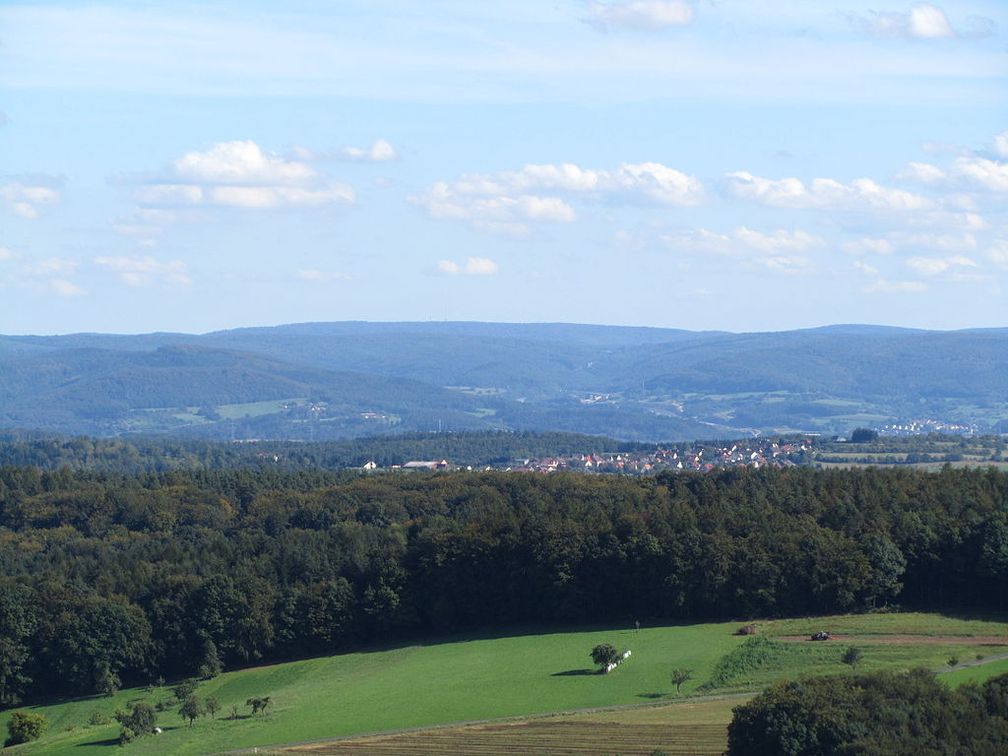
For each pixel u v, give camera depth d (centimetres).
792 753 12569
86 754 17088
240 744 16888
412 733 16788
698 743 14975
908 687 13325
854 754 11838
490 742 15900
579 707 17575
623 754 14738
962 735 12175
